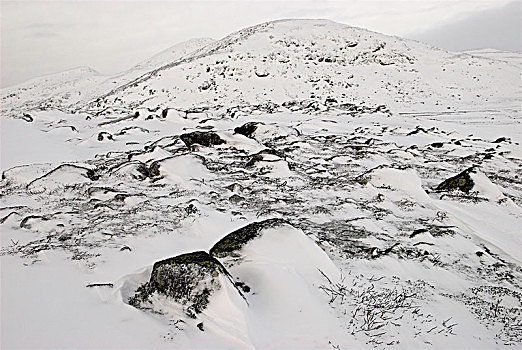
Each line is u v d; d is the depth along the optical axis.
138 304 4.50
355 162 14.35
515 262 7.46
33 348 3.62
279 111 29.36
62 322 4.06
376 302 5.12
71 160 13.32
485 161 15.53
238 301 4.25
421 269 6.50
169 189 9.80
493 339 4.82
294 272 5.23
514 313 5.54
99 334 3.88
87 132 19.48
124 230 6.88
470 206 10.10
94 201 8.58
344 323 4.52
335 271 5.64
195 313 4.18
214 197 9.41
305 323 4.38
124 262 5.71
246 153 15.06
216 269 4.42
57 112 24.97
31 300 4.47
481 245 8.12
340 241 7.26
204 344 3.84
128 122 21.91
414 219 9.14
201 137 16.06
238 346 3.84
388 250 6.96
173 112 23.41
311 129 22.19
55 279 5.01
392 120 27.42
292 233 5.95
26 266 5.32
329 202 9.83
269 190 10.45
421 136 21.39
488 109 36.50
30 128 18.52
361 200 10.21
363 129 22.88
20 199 8.70
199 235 7.04
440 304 5.45
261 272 5.18
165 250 6.29
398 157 15.73
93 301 4.51
